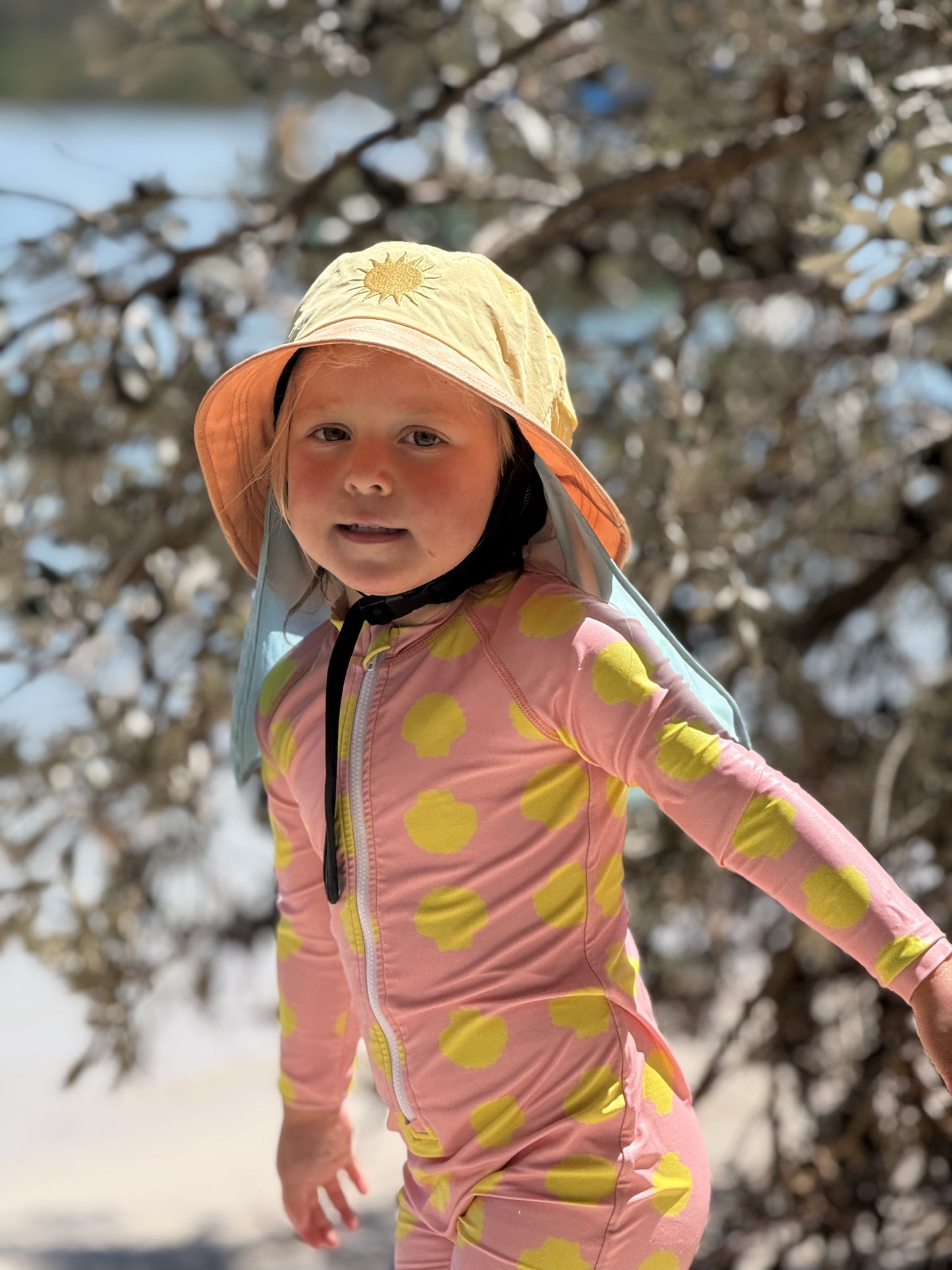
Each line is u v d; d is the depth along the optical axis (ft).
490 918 5.56
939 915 10.32
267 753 6.41
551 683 5.41
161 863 10.93
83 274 9.98
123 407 9.83
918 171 7.77
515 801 5.52
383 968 5.70
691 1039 12.77
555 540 5.96
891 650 12.46
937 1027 4.83
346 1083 6.73
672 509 9.01
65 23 39.93
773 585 12.06
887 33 9.33
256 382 5.90
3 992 19.17
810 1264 11.89
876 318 11.59
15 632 9.98
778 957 10.48
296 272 12.60
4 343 9.63
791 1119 13.44
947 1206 10.44
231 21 11.48
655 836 11.37
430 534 5.33
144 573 9.96
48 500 10.58
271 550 6.37
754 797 5.12
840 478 11.59
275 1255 14.26
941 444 11.85
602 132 13.58
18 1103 17.38
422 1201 5.92
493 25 12.49
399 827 5.61
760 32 10.14
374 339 5.14
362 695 5.74
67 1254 14.14
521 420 5.20
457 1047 5.61
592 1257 5.44
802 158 10.37
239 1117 17.26
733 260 12.67
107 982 10.23
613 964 5.71
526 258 10.40
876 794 9.76
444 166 12.73
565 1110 5.54
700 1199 5.74
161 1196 15.37
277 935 6.72
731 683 10.17
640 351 11.29
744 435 11.45
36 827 10.74
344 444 5.38
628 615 5.58
